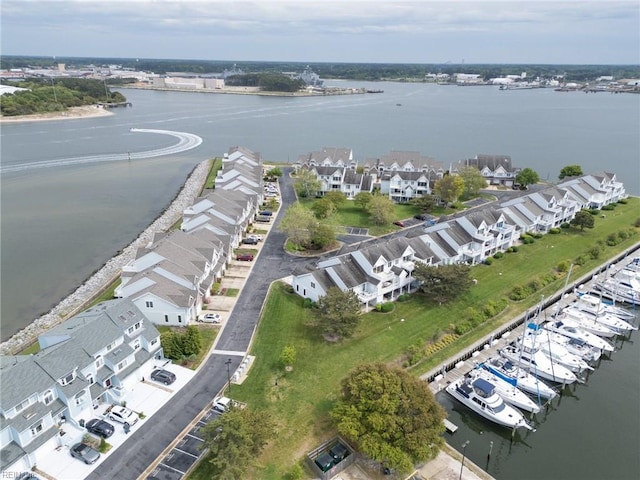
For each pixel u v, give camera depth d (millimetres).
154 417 56406
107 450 51344
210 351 69000
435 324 78875
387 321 78750
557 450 58094
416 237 94250
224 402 57688
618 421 63344
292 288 86875
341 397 56500
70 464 49375
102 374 57594
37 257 106875
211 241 93375
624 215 134750
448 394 65438
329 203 124688
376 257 83062
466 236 100625
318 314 73625
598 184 140375
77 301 85750
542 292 91500
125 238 118500
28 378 49781
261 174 152750
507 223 112312
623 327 81625
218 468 48656
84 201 146750
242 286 88125
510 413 60875
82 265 103312
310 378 64062
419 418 51000
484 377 67375
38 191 156500
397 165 162750
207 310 79625
